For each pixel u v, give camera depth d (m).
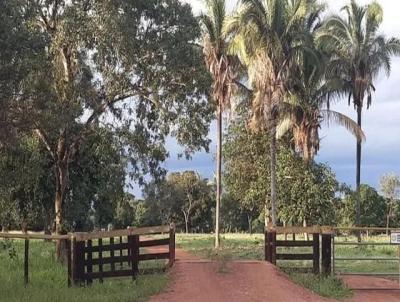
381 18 41.44
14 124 14.56
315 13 37.75
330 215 40.97
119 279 16.56
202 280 15.13
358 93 41.59
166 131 22.27
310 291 15.20
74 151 23.38
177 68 20.62
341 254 27.17
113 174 23.08
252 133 40.62
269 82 31.70
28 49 13.12
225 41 33.66
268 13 31.20
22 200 28.78
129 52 19.52
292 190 40.09
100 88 21.55
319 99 38.84
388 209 88.00
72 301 12.91
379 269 21.75
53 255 24.92
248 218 87.81
